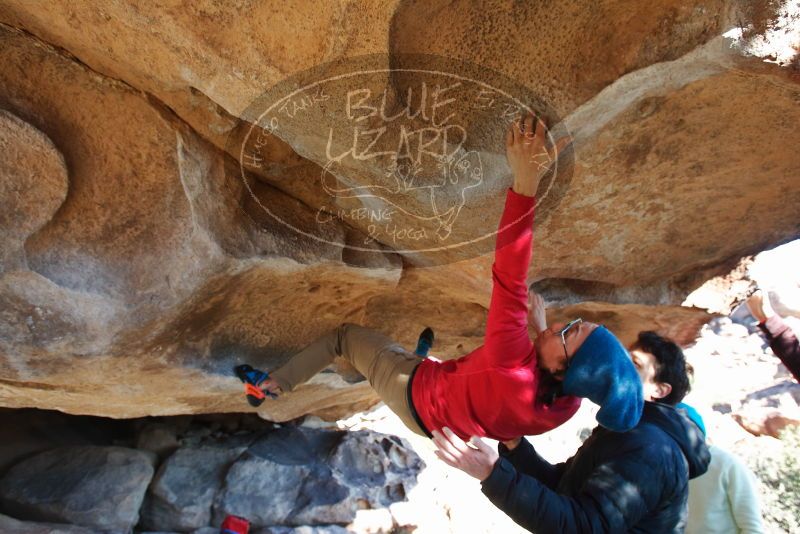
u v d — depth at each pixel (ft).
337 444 13.15
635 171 6.66
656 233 7.93
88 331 6.41
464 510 13.25
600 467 4.95
